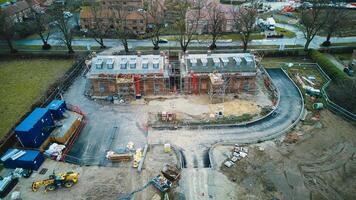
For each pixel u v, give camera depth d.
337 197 44.50
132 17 105.56
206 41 97.06
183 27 100.50
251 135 56.47
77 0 132.88
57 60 87.62
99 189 45.66
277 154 52.19
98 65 67.06
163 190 44.94
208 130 57.88
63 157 51.81
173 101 66.44
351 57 82.38
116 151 53.03
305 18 90.25
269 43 95.19
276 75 77.38
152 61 67.94
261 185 46.25
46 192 45.34
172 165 49.66
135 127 59.06
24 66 84.25
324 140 55.41
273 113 62.53
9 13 103.56
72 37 98.25
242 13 96.31
